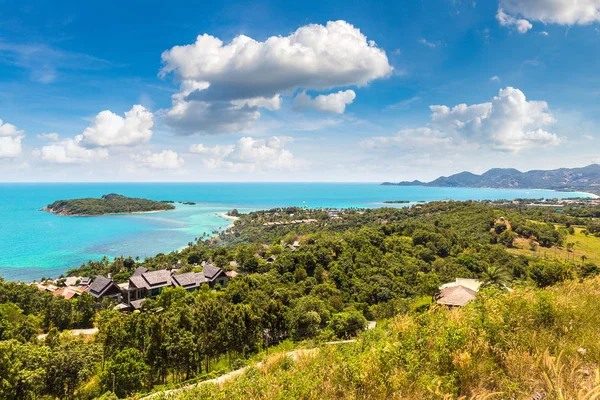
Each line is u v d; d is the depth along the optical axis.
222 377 25.22
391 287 65.75
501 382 6.23
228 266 90.25
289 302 56.00
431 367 7.27
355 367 7.91
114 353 29.72
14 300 55.12
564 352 6.80
